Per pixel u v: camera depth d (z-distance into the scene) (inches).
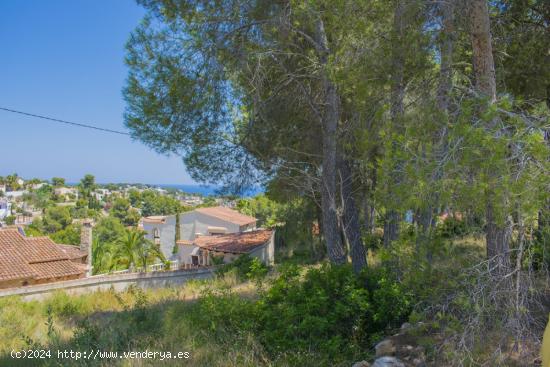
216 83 351.6
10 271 823.7
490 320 173.2
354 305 249.4
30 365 242.5
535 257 180.4
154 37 357.1
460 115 159.0
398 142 167.9
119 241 1111.6
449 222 179.0
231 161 423.2
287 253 1203.2
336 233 366.6
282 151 415.5
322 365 220.5
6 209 4594.0
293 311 245.1
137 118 372.5
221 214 1689.2
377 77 272.2
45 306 501.7
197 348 246.2
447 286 182.1
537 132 145.0
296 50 371.2
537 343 172.9
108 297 565.3
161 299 491.8
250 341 245.3
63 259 965.2
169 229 1763.0
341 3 280.2
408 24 267.3
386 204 169.5
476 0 221.1
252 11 345.4
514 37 334.0
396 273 250.4
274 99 382.9
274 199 601.6
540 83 348.5
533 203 136.6
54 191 5954.7
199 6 350.0
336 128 351.6
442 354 189.2
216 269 821.2
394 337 230.2
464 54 285.0
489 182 139.9
